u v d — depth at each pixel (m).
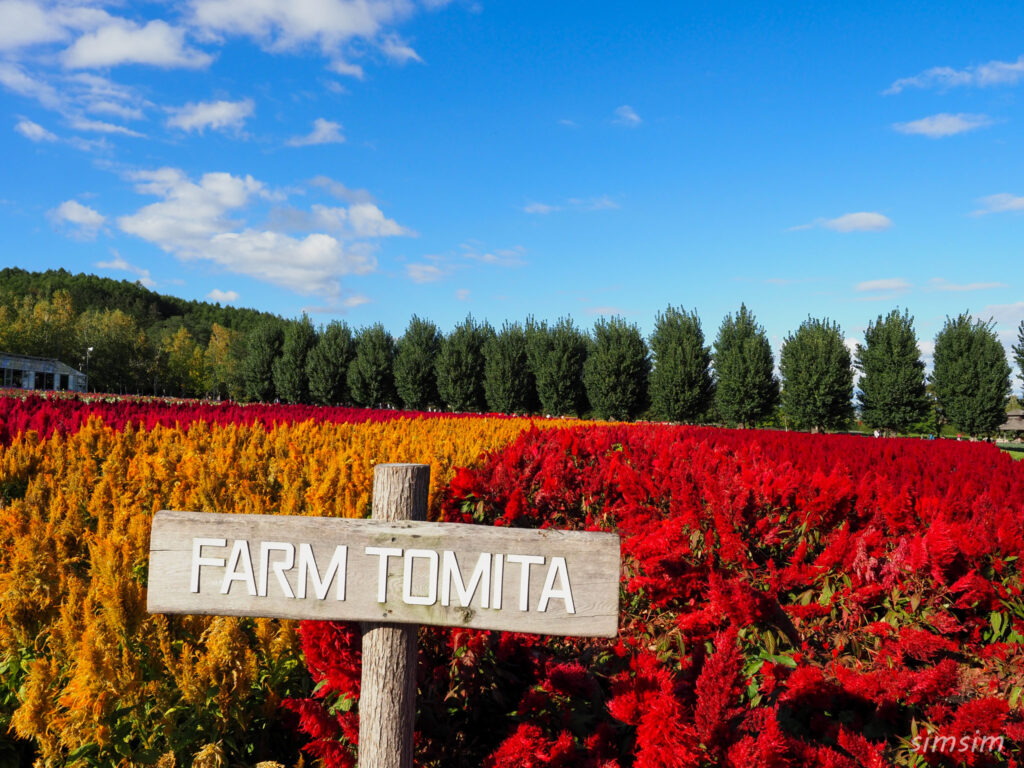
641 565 3.61
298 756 2.47
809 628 3.59
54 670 2.31
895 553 3.61
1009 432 56.06
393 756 1.67
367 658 1.69
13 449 5.90
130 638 2.37
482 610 1.59
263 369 57.34
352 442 7.17
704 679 2.17
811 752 2.24
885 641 3.44
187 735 2.22
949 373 40.84
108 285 162.25
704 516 4.48
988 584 3.50
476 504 5.31
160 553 1.64
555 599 1.58
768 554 4.58
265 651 2.52
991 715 2.33
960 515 4.63
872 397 41.25
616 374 44.91
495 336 51.19
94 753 2.22
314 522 1.63
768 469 5.66
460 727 2.54
